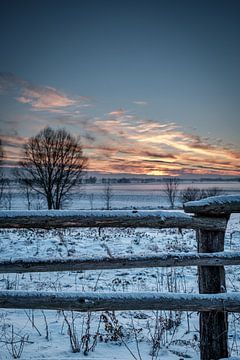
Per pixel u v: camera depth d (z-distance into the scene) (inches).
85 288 280.2
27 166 2094.0
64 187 2139.5
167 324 194.7
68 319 209.9
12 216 127.1
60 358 149.3
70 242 548.4
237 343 173.5
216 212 133.4
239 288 282.8
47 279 315.9
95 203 2861.7
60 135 2094.0
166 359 151.9
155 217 132.4
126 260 129.2
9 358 147.3
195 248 494.6
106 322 179.5
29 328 191.5
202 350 135.7
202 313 136.6
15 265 125.0
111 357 152.4
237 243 527.5
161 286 291.1
